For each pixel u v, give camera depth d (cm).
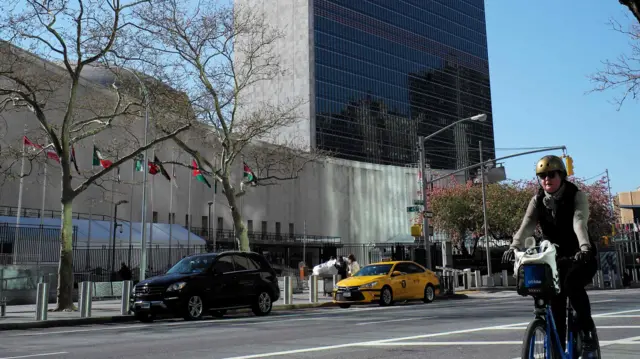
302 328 1248
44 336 1247
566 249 504
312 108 10944
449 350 817
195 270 1711
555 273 444
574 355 488
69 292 1989
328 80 11438
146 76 2402
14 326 1511
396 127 12750
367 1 12706
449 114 14262
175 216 5738
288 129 11006
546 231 516
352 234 8375
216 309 1694
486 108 15450
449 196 5216
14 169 4012
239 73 2977
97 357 844
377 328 1191
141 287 1648
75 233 3222
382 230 8862
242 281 1762
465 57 15125
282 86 11312
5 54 2108
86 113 4106
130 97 2477
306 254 7725
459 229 5141
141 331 1312
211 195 6309
